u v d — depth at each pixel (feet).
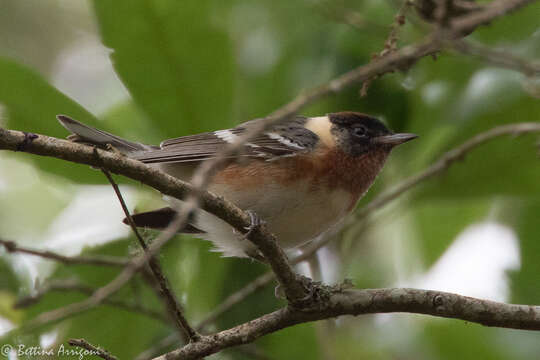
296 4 39.86
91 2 32.22
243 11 40.06
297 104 19.93
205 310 37.11
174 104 33.81
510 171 37.40
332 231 37.63
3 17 53.67
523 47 37.99
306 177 33.83
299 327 36.19
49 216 42.70
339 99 40.50
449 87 37.96
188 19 32.53
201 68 33.27
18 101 32.14
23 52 53.21
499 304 26.63
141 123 38.19
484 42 38.22
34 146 23.67
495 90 37.01
